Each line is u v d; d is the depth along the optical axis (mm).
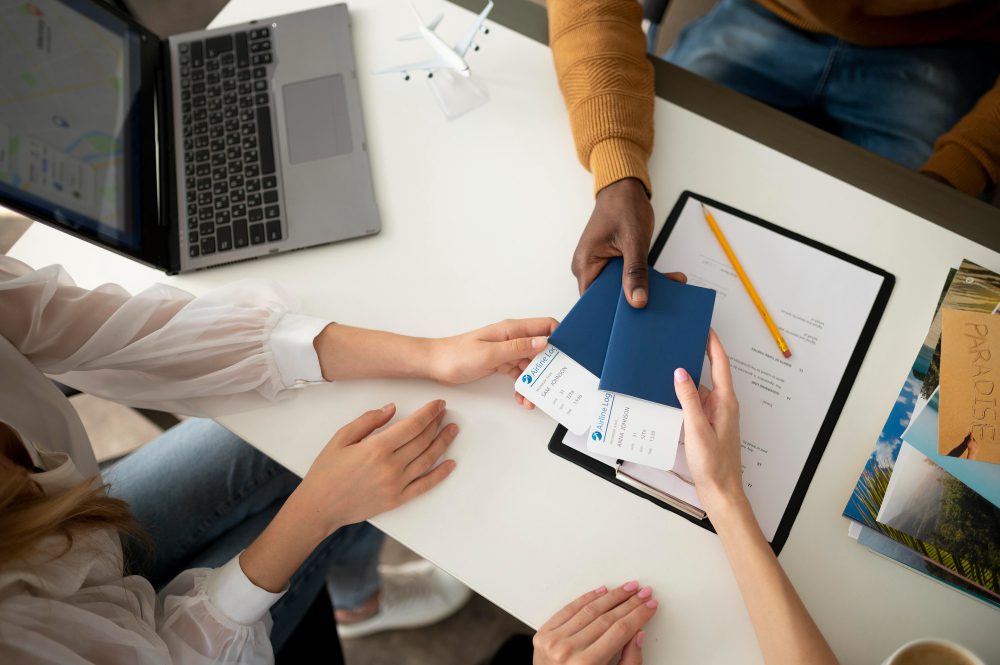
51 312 734
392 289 805
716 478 646
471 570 676
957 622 651
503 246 816
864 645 647
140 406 815
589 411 692
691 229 805
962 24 1094
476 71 904
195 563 906
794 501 689
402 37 864
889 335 753
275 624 867
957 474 686
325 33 922
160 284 780
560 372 709
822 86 1172
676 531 682
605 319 723
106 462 1093
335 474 695
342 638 1332
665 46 1455
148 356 743
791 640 591
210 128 880
